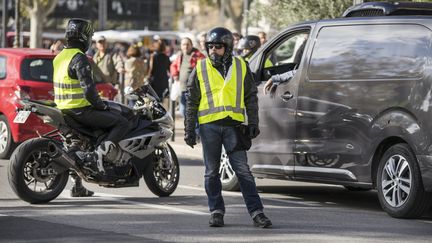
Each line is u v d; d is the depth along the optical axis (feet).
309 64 72.95
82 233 57.47
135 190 79.56
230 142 60.85
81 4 498.28
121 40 323.37
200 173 94.73
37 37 347.36
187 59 120.78
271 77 75.66
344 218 66.08
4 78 100.17
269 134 75.72
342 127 70.23
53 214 64.80
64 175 70.44
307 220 64.54
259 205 61.16
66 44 70.54
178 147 116.57
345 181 70.33
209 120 60.70
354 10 74.33
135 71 131.13
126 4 526.16
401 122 66.13
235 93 60.70
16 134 98.43
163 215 65.31
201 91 61.00
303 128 72.90
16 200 71.20
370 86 68.64
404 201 65.87
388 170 67.21
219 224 60.75
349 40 70.74
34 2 344.90
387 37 68.44
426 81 65.00
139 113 73.97
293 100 73.67
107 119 70.49
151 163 74.49
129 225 60.80
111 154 70.79
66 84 69.46
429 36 65.92
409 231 60.80
